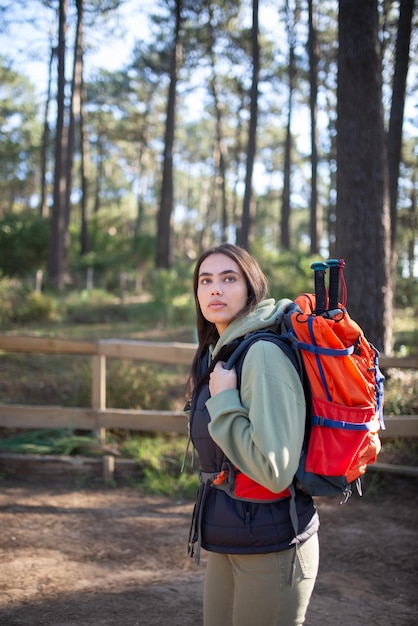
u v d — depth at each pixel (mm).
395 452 5387
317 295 1809
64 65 20641
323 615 3037
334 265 1811
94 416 5375
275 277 16594
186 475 5145
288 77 29359
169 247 24797
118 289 20484
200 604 3125
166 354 5371
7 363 8258
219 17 24609
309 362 1662
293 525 1645
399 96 10719
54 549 3764
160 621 2928
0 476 5043
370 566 3656
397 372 7004
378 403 1769
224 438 1626
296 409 1607
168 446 5605
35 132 46375
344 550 3881
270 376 1617
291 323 1717
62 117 20828
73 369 7859
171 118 24703
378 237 7023
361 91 6859
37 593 3178
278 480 1545
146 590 3271
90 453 5309
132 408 6328
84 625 2859
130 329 12938
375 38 6812
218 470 1752
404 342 10195
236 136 41406
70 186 24672
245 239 20078
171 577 3451
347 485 1674
